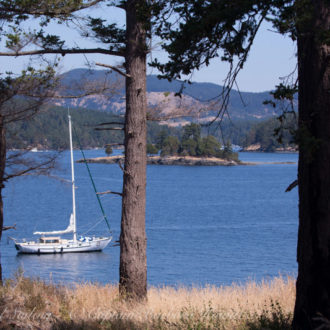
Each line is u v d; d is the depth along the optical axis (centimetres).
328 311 2075
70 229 18450
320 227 2064
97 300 3362
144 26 2594
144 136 3672
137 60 3575
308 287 2122
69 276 14012
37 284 3394
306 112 2066
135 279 3666
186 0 2398
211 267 14375
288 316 2569
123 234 3697
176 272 13575
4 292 2864
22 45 3431
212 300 3681
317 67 2033
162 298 3784
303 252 2136
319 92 2033
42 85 3538
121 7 3575
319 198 2053
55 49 3534
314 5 1962
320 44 2012
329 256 2059
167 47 2425
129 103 3619
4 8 3350
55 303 2956
